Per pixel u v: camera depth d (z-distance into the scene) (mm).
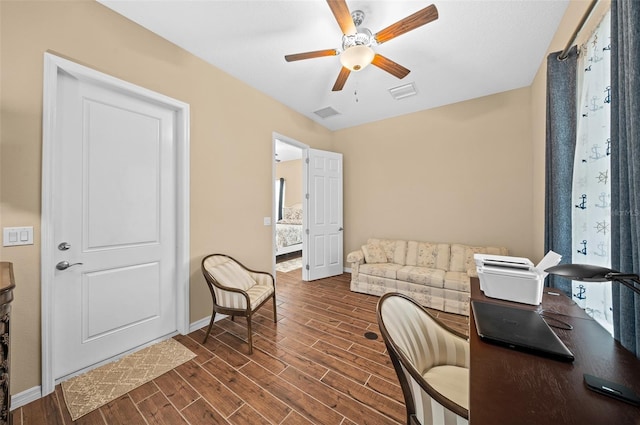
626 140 904
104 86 1813
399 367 922
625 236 902
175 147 2281
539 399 623
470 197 3348
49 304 1522
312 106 3545
